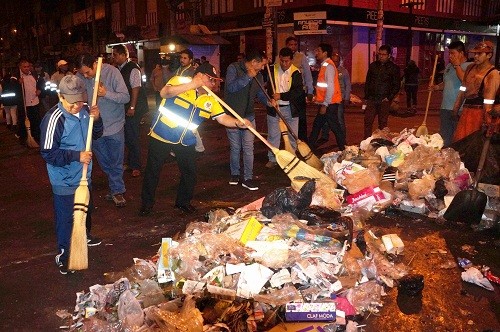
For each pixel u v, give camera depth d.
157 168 5.57
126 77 7.20
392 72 8.38
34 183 7.70
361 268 3.91
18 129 12.59
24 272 4.43
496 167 5.46
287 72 7.22
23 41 57.06
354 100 11.83
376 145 6.67
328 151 9.06
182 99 5.22
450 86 6.89
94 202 6.41
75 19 46.50
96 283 4.17
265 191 6.65
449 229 5.14
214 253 3.91
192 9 21.16
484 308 3.62
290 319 3.39
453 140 6.57
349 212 5.29
